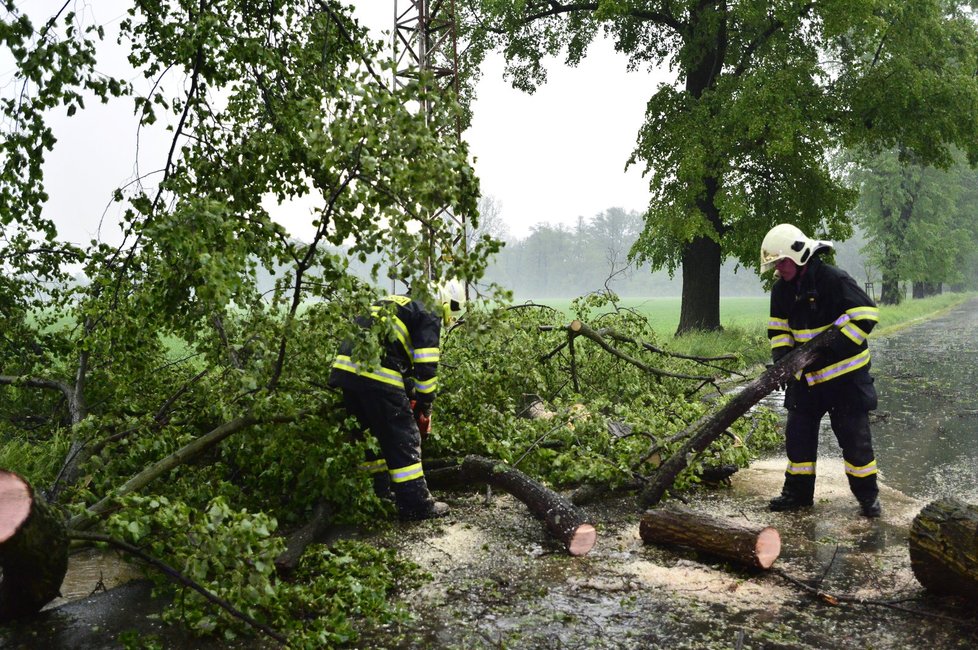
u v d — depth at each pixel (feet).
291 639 9.98
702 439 16.85
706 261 65.46
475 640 10.46
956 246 156.35
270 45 19.45
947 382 39.86
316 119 13.00
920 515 11.66
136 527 10.29
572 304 28.50
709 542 13.38
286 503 16.26
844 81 58.75
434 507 16.10
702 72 64.69
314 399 15.80
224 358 16.60
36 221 15.51
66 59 14.23
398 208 13.71
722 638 10.47
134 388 18.61
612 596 12.00
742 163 58.80
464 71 65.36
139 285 15.76
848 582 12.51
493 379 20.77
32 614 11.44
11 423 20.81
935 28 56.49
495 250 13.41
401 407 15.74
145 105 15.57
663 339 54.08
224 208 12.76
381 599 11.27
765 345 49.26
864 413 16.16
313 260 13.92
